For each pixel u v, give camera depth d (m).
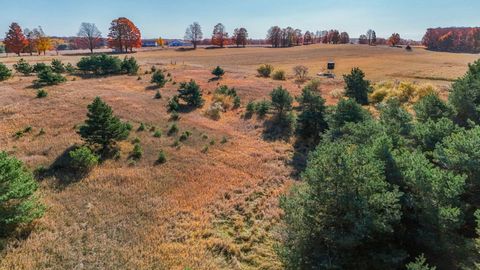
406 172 11.40
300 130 25.97
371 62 77.94
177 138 24.19
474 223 12.28
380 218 9.84
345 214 10.32
